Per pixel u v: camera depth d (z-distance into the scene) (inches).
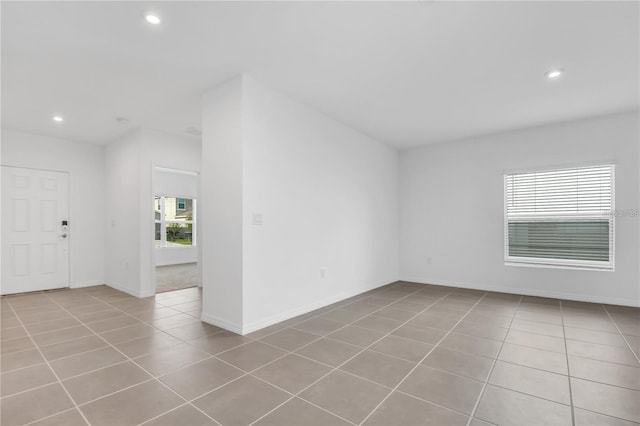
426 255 219.8
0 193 178.5
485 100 143.9
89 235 209.2
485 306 156.9
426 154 221.0
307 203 149.3
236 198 120.0
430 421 66.0
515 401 73.4
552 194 177.2
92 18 85.4
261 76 120.9
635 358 96.3
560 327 124.8
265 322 125.9
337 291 168.2
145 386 79.7
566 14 84.9
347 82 126.5
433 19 87.1
